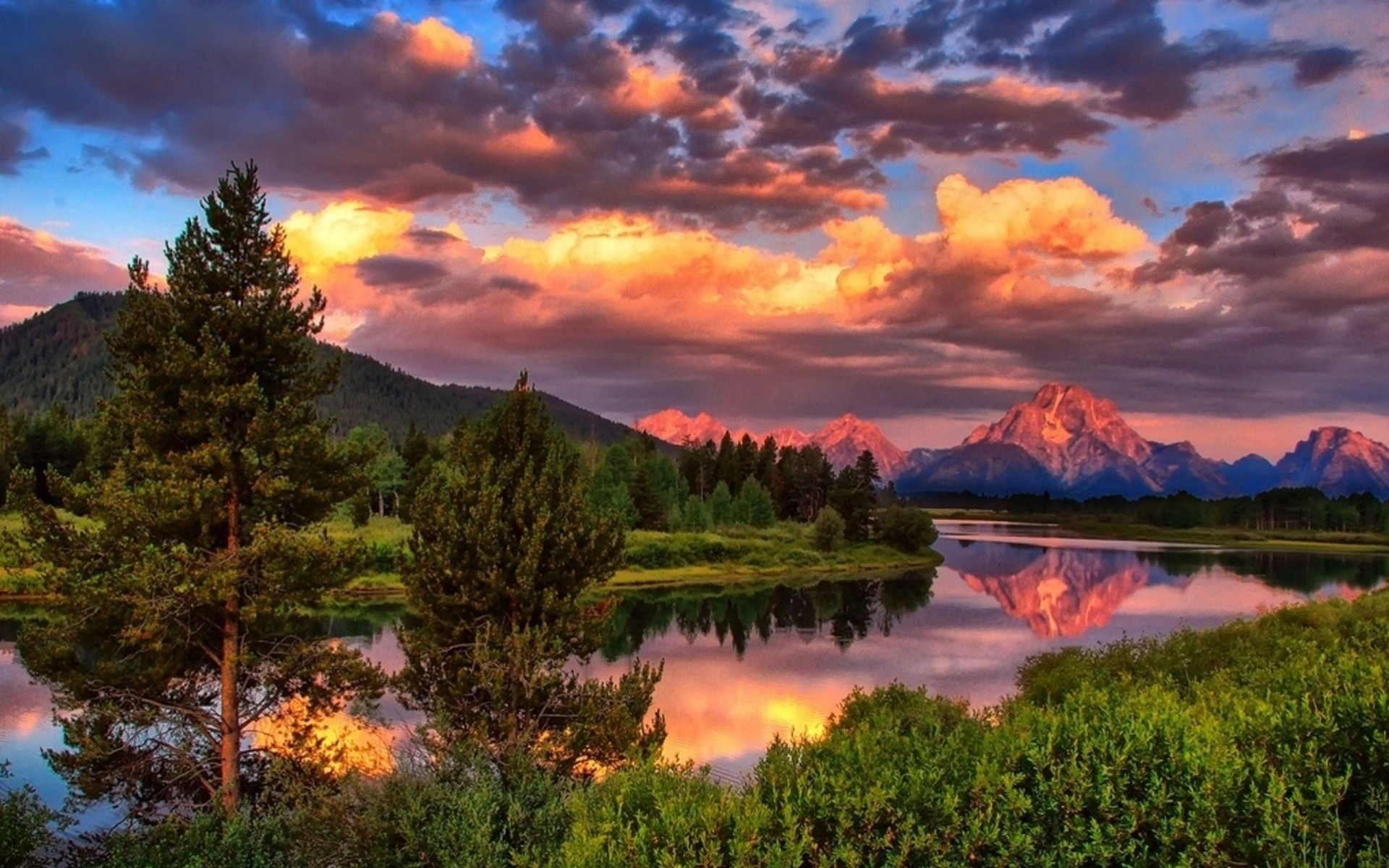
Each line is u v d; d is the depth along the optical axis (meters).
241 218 22.61
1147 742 8.59
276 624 22.89
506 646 19.86
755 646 58.06
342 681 22.88
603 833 8.35
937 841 7.94
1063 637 61.88
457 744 15.82
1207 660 25.27
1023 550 161.88
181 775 21.27
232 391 21.14
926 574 114.25
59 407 123.44
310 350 23.52
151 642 20.52
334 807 13.84
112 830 19.98
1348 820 8.20
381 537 83.19
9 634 52.38
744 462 179.12
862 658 53.53
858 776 8.78
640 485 128.00
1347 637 24.62
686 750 32.75
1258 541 197.75
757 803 8.16
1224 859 7.62
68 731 20.61
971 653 55.25
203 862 14.73
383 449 24.56
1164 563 133.38
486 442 23.09
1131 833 8.01
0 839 16.70
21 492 21.06
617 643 59.25
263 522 21.28
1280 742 9.13
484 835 11.95
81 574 21.11
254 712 22.83
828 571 116.25
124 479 21.52
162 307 21.84
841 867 8.02
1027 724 9.83
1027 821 8.31
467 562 20.95
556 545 21.22
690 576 105.12
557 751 19.67
